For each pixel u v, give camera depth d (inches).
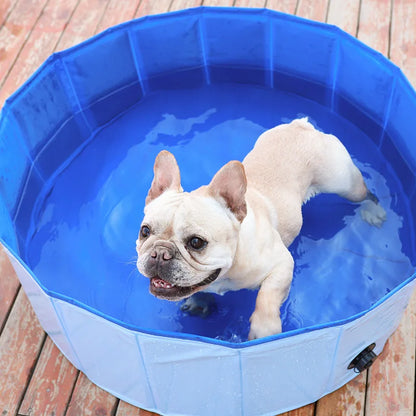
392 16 53.9
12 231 41.9
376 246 43.0
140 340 31.9
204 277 32.4
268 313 35.1
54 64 45.1
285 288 36.4
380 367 38.3
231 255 33.1
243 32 47.9
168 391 35.4
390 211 44.5
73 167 47.9
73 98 47.5
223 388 34.3
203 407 36.3
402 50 52.0
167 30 47.8
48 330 39.3
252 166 39.6
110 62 47.8
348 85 46.9
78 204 46.1
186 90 51.6
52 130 46.8
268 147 40.3
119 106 50.4
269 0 55.4
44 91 45.1
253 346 30.8
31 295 37.1
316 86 49.1
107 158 48.2
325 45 45.9
